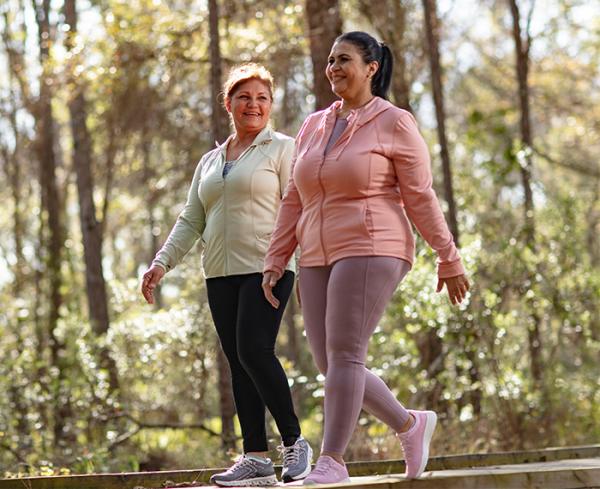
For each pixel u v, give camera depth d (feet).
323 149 15.64
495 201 45.29
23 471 30.89
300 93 55.11
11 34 66.03
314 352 15.85
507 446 37.22
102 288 52.65
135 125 50.19
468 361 38.40
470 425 37.32
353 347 15.26
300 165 15.75
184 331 39.91
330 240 15.42
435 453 33.96
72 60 47.98
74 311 48.98
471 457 21.77
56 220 61.11
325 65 37.73
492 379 38.83
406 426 16.16
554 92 75.15
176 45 46.70
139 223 71.41
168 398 44.70
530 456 22.61
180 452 39.60
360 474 20.54
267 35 46.98
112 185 65.62
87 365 40.70
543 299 41.55
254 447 17.44
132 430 40.78
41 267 61.72
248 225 17.40
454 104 80.69
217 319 17.66
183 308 41.50
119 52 46.68
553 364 42.16
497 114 52.75
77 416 40.34
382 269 15.23
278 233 16.49
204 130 52.44
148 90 48.75
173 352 40.14
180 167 54.24
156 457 37.14
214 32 37.96
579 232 42.78
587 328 42.78
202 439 43.80
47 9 60.95
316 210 15.61
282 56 46.50
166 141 54.13
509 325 39.09
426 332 39.55
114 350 42.01
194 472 19.43
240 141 18.07
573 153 79.82
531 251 41.27
